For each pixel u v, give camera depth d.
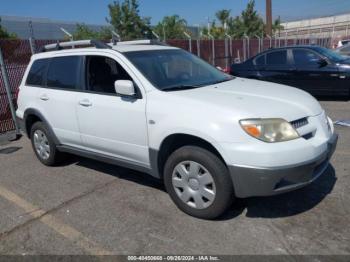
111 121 4.18
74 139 4.82
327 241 3.12
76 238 3.47
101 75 4.39
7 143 7.25
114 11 20.17
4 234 3.62
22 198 4.47
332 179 4.34
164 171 3.81
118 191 4.48
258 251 3.06
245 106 3.34
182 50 5.08
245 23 27.78
